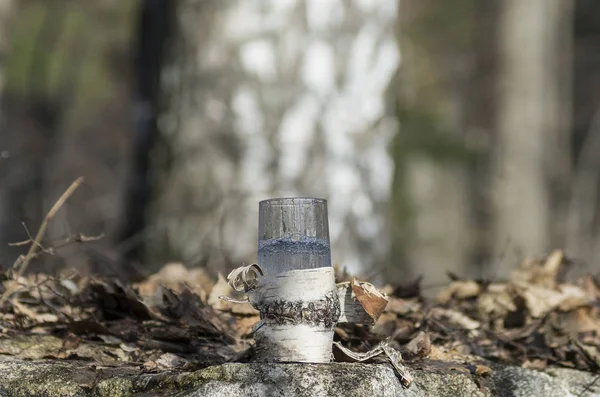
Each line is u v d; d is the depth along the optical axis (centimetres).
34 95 1927
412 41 2039
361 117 654
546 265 497
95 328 341
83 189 1988
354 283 285
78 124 2134
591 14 2084
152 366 307
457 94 1945
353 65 654
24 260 361
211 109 641
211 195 632
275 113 636
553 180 1641
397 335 362
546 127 1548
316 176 636
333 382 262
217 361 312
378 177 660
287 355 271
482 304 432
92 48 2091
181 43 659
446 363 330
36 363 304
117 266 525
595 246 1602
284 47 640
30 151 1884
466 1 2047
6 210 1431
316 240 281
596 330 411
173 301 372
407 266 1691
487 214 1633
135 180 682
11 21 1145
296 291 272
